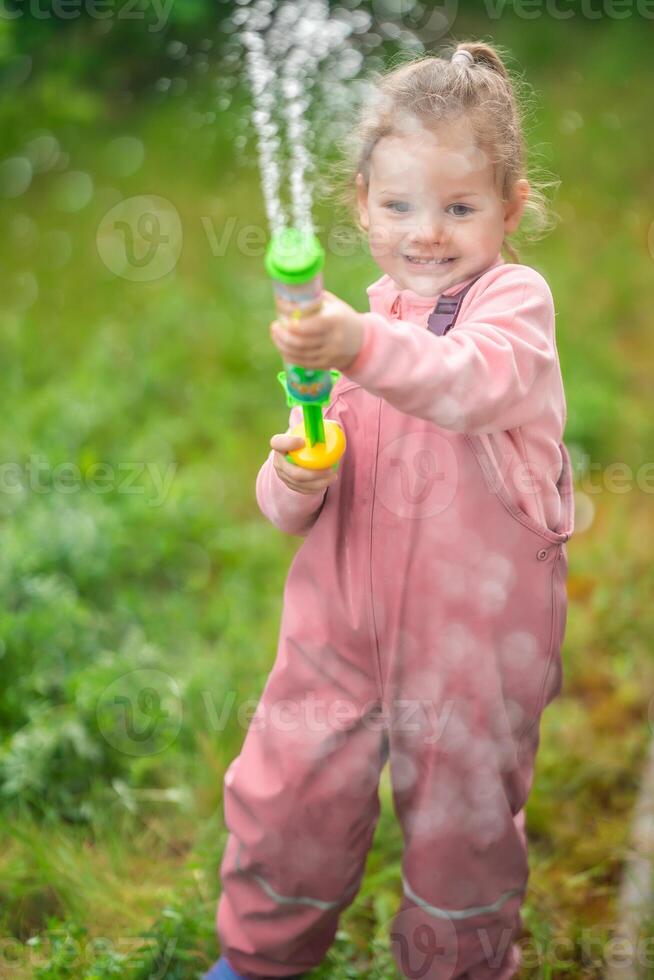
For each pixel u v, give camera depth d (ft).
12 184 21.54
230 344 17.69
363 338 5.22
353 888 7.34
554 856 9.59
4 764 10.10
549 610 6.48
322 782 6.77
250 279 18.97
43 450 14.89
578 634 12.11
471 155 5.92
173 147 18.97
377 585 6.35
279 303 5.08
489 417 5.63
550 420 6.25
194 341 17.90
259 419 16.38
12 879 9.23
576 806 10.09
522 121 6.60
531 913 8.81
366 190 6.48
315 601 6.59
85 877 9.16
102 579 12.77
